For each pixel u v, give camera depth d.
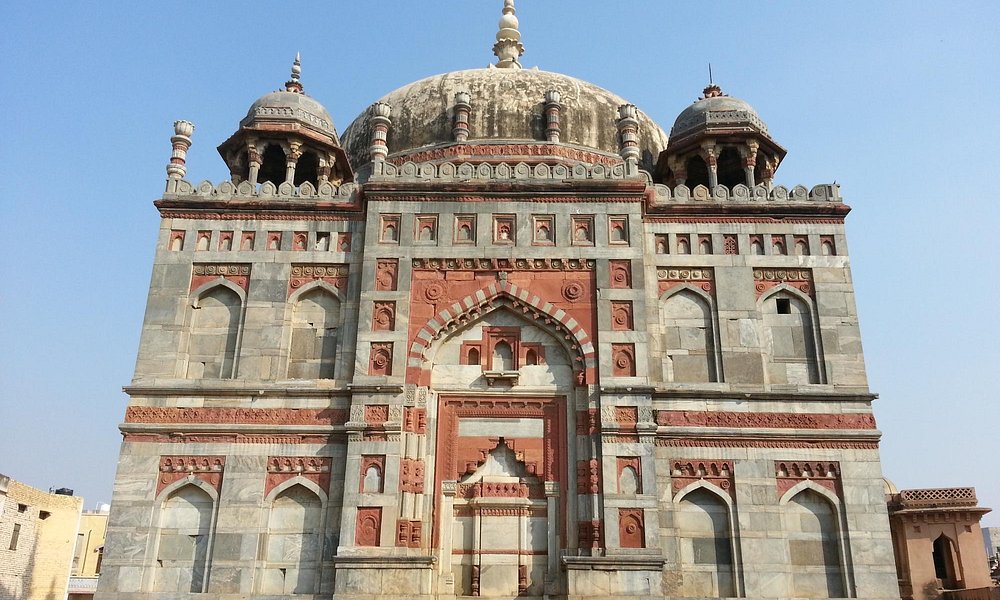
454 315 15.09
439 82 21.47
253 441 14.43
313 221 16.05
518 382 14.84
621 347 14.77
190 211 16.11
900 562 25.16
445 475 14.35
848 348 15.20
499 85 20.98
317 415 14.55
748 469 14.37
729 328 15.34
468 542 14.03
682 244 16.03
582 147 20.00
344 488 13.81
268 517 14.02
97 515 39.50
